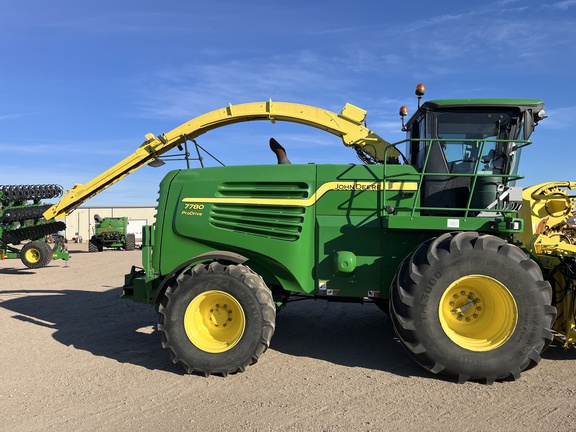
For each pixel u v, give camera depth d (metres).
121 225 26.47
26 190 15.83
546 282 4.06
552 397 3.77
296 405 3.72
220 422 3.45
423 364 4.22
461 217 4.41
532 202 5.61
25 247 15.03
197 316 4.56
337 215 4.86
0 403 3.88
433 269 4.11
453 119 4.86
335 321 6.63
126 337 5.96
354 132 5.77
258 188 4.98
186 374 4.52
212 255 4.77
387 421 3.40
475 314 4.29
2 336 6.07
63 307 8.08
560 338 4.93
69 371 4.66
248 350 4.37
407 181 4.82
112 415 3.61
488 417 3.43
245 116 6.01
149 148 6.31
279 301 5.19
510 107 4.72
